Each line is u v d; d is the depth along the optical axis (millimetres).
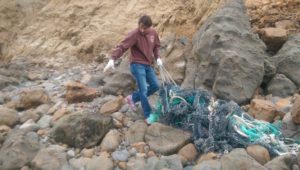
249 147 5098
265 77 6738
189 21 8570
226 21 7070
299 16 7770
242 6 7531
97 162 5258
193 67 7102
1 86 8125
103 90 7168
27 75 8641
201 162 5051
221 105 5555
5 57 10539
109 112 6336
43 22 10602
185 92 5828
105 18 9625
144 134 5699
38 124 6371
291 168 4777
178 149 5379
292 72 6719
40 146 5727
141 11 9328
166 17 8883
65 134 5809
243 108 6109
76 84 7008
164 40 7961
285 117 5664
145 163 5195
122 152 5453
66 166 5324
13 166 5391
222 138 5336
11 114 6578
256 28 7637
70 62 9078
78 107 6727
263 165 4859
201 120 5527
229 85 6297
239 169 4707
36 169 5309
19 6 11422
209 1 8398
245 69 6398
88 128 5738
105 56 8695
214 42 6758
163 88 5895
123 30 9133
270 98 6371
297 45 6996
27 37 10492
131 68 5953
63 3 10656
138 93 6117
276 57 6980
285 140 5363
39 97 7051
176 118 5742
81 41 9422
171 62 7352
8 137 5953
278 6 8047
